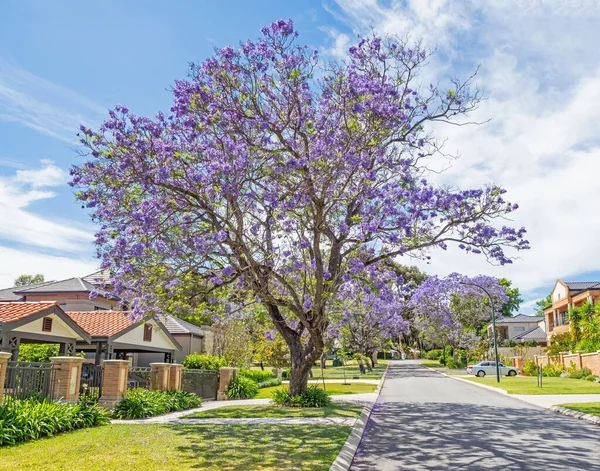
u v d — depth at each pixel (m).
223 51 13.73
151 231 13.74
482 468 8.05
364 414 15.55
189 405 18.67
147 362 30.38
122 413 15.00
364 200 14.55
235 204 14.23
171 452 8.98
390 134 14.70
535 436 11.28
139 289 14.96
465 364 58.44
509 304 80.69
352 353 47.72
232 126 13.93
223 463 8.08
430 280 54.56
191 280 15.02
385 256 15.98
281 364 38.94
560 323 53.22
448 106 15.59
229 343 34.25
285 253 15.75
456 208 14.98
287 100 13.96
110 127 13.24
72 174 13.38
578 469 7.92
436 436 11.41
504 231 15.30
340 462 8.27
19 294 28.94
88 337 19.41
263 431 11.66
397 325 48.25
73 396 13.94
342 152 13.63
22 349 22.50
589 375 32.16
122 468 7.66
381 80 14.94
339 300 17.30
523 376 40.88
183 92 13.70
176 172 13.57
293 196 13.56
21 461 8.09
